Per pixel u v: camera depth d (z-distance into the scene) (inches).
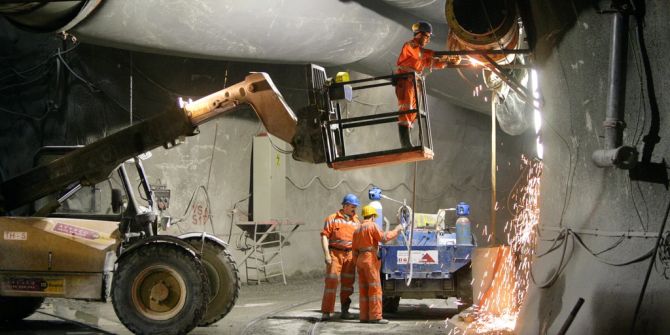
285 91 668.1
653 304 195.5
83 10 379.6
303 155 339.3
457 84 597.9
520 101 379.9
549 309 260.4
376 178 758.5
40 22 384.2
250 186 655.1
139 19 412.5
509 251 365.4
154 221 385.1
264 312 461.7
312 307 485.4
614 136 219.1
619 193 228.2
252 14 435.2
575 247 257.8
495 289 360.8
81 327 386.6
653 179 206.4
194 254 344.5
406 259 421.7
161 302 343.0
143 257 343.0
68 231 361.7
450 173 821.2
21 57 535.2
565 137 274.8
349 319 417.1
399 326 385.4
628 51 218.8
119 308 340.5
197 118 366.9
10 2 343.0
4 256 357.7
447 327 362.9
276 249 665.6
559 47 267.7
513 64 337.4
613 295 216.4
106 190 543.5
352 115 715.4
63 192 393.4
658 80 205.0
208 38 441.4
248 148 655.8
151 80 589.0
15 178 382.0
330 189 719.7
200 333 368.2
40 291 356.5
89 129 552.7
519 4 291.6
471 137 840.9
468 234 434.3
